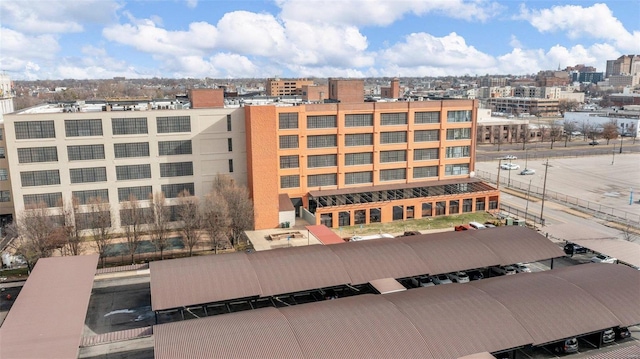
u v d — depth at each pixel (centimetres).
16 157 7731
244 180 8956
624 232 8356
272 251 6097
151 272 5403
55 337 4181
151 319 5244
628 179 13062
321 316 4369
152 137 8344
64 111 8838
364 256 5956
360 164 9638
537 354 4572
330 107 9212
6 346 4031
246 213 7856
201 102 9888
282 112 8906
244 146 8850
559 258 7081
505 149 18875
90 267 5709
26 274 6656
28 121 7700
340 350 3934
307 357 3844
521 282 5138
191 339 3978
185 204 7631
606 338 4741
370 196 9488
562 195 11269
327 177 9481
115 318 5272
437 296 4809
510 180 12975
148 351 4669
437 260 5994
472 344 4116
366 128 9519
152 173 8431
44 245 6525
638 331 5025
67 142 7919
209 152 8681
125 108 9344
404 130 9812
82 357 4559
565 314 4572
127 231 7112
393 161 9881
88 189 8144
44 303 4781
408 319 4356
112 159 8188
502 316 4462
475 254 6159
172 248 7662
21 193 7825
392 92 13138
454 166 10394
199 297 5028
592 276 5281
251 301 5619
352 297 4894
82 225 7675
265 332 4094
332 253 6006
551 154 17462
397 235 8419
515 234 6712
